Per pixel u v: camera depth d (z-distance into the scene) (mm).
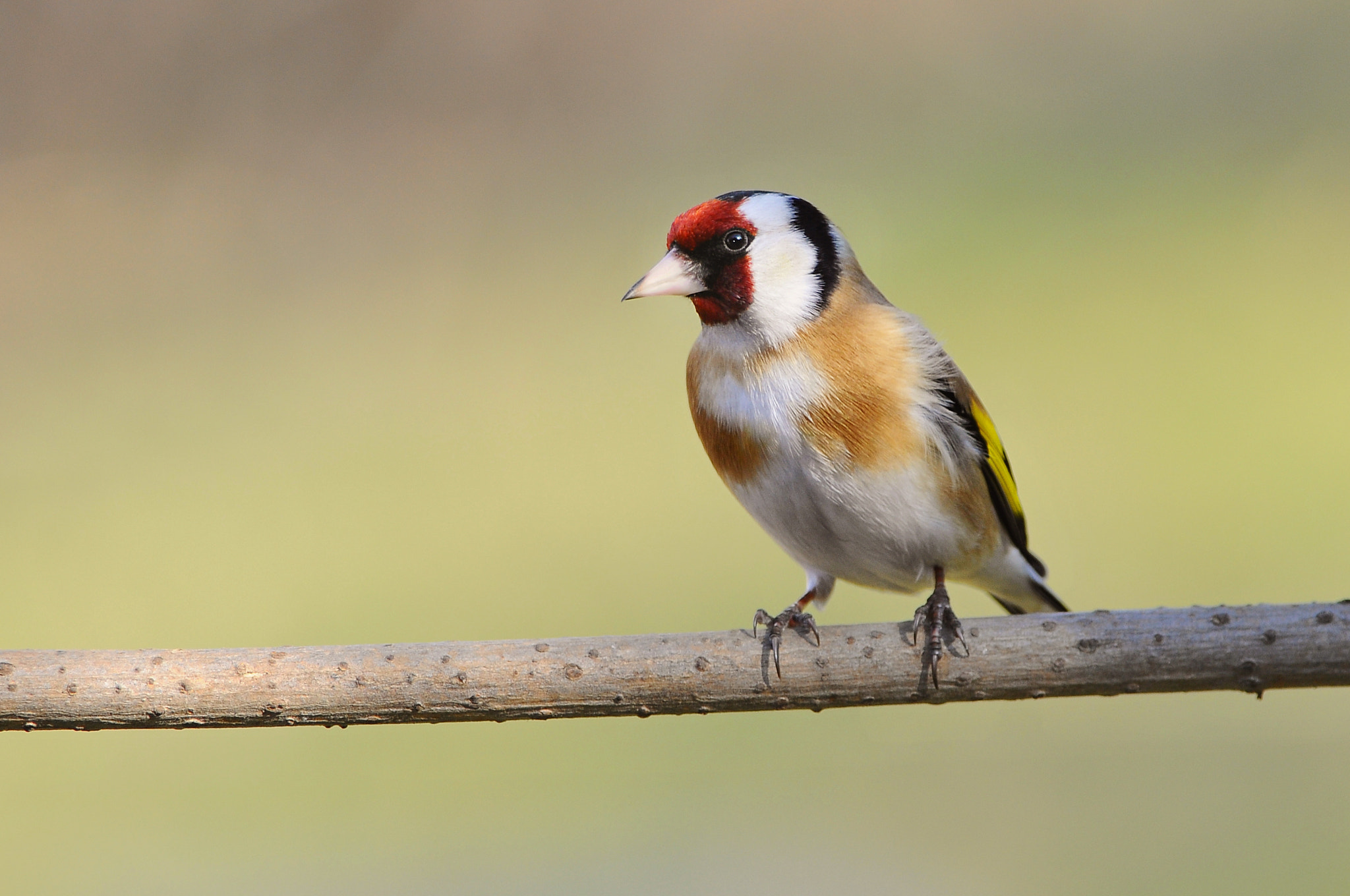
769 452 3939
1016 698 3895
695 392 3949
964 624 3895
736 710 3898
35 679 3893
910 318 3949
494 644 3898
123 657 3895
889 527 3941
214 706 3893
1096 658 3889
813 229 3945
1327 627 3883
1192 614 3889
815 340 3939
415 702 3895
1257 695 3887
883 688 3896
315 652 3896
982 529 3949
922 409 3938
